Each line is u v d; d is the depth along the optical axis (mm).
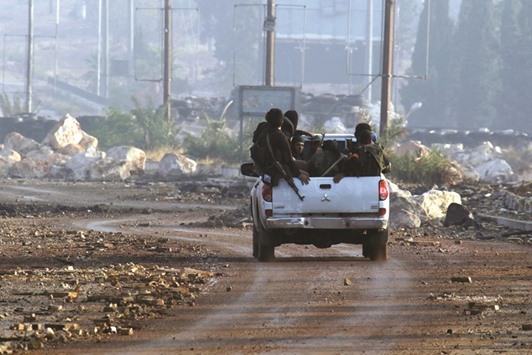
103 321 40844
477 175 156125
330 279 54250
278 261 63875
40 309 44656
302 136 65312
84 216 107125
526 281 53688
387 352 34500
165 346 35938
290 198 61656
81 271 57594
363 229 62156
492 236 83062
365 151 62250
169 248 71500
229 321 41094
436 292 49406
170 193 141625
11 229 88250
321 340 36719
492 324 40312
